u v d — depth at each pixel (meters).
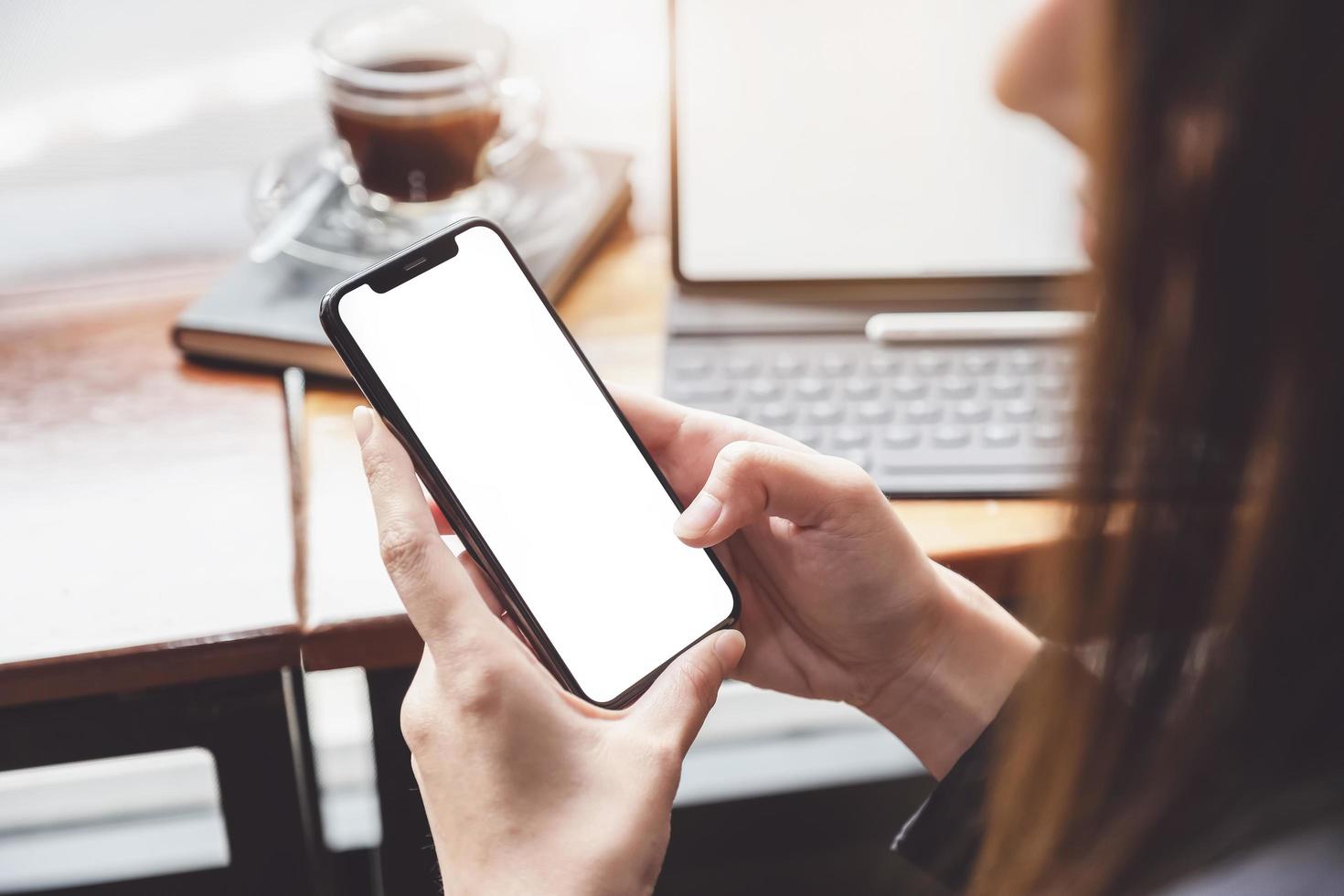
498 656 0.48
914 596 0.62
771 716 1.17
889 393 0.76
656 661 0.60
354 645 0.63
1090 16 0.32
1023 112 0.41
